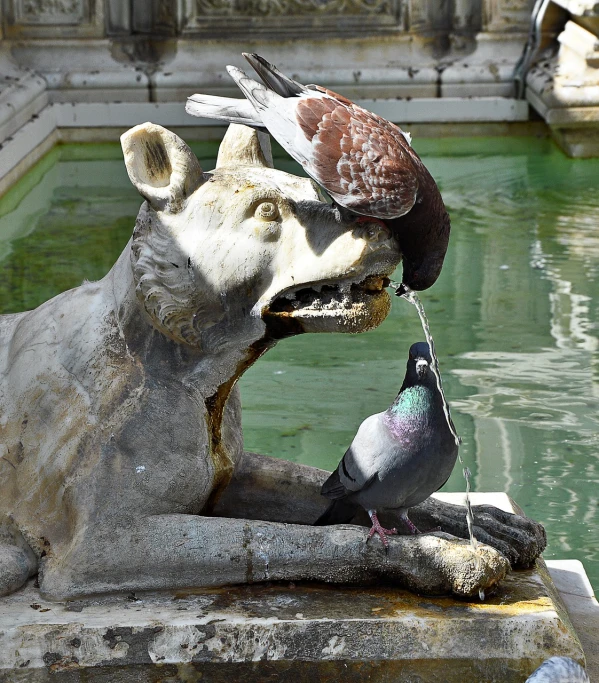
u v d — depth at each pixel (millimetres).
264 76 2959
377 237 2887
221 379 3287
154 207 3148
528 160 11875
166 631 2984
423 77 13070
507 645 2982
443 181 10984
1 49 12602
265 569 3133
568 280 7996
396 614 3018
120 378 3229
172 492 3186
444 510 3533
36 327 3381
